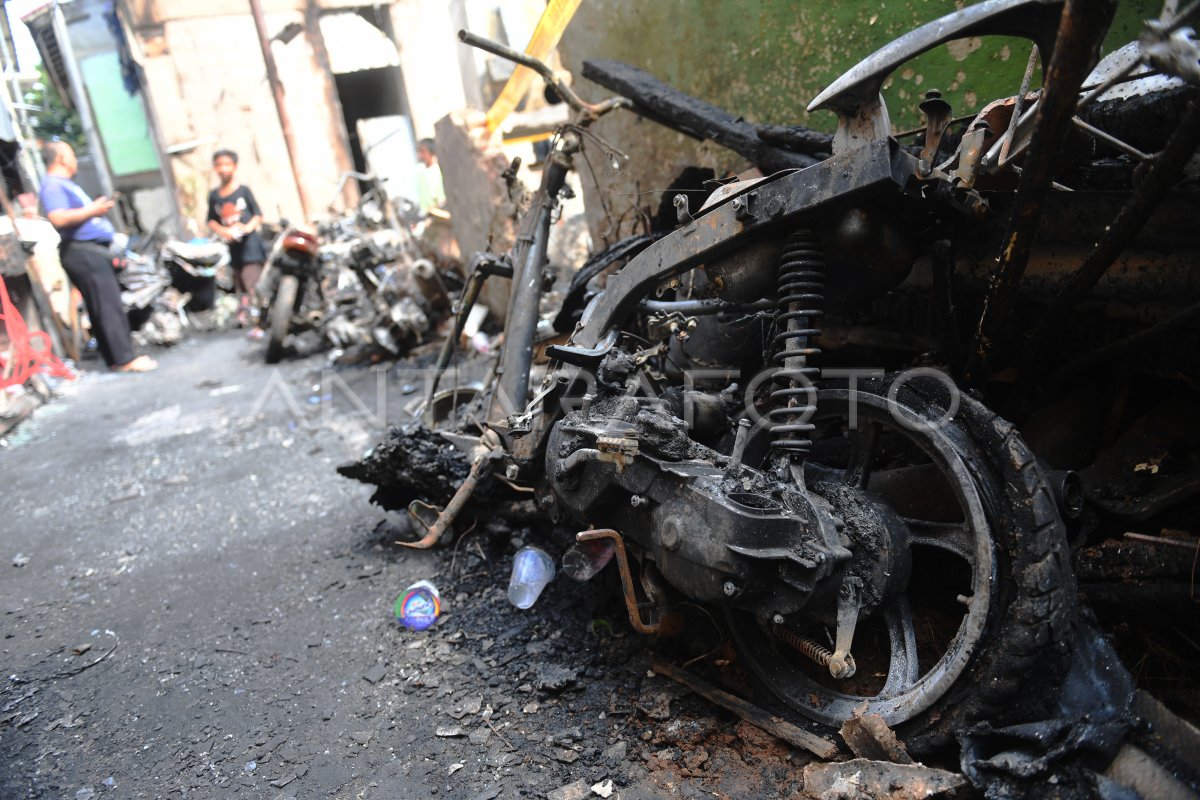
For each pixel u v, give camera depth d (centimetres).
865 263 199
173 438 547
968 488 172
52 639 300
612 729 216
